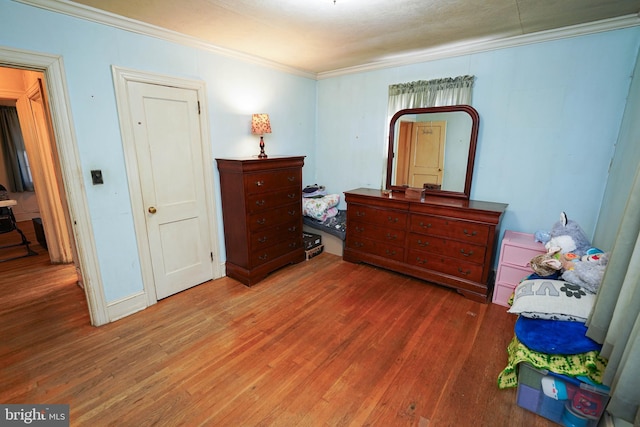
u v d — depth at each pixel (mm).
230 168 2828
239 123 3154
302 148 4074
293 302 2662
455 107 2953
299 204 3432
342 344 2096
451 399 1640
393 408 1582
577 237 2113
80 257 2217
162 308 2572
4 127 5523
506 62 2699
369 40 2684
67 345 2080
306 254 3643
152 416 1532
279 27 2355
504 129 2799
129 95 2289
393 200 3045
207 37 2598
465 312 2502
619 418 1183
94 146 2160
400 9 2029
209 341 2127
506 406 1598
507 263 2555
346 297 2746
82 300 2689
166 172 2609
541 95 2584
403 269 3117
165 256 2697
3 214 3951
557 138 2566
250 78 3199
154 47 2391
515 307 1720
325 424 1490
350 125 3898
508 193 2867
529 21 2248
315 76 4031
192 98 2699
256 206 2908
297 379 1781
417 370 1853
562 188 2604
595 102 2373
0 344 2088
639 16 2096
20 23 1782
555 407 1489
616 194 2090
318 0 1896
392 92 3379
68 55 1976
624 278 1230
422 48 2922
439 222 2809
